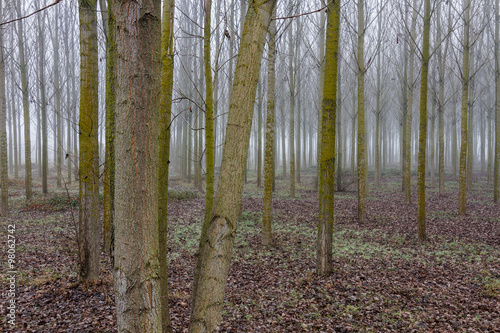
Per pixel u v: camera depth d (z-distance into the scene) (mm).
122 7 1057
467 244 8156
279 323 4504
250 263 7082
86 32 4699
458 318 4496
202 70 16078
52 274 5902
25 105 13703
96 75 4902
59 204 13180
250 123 1387
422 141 8375
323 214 6230
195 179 19500
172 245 8328
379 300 5141
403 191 18594
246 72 1353
